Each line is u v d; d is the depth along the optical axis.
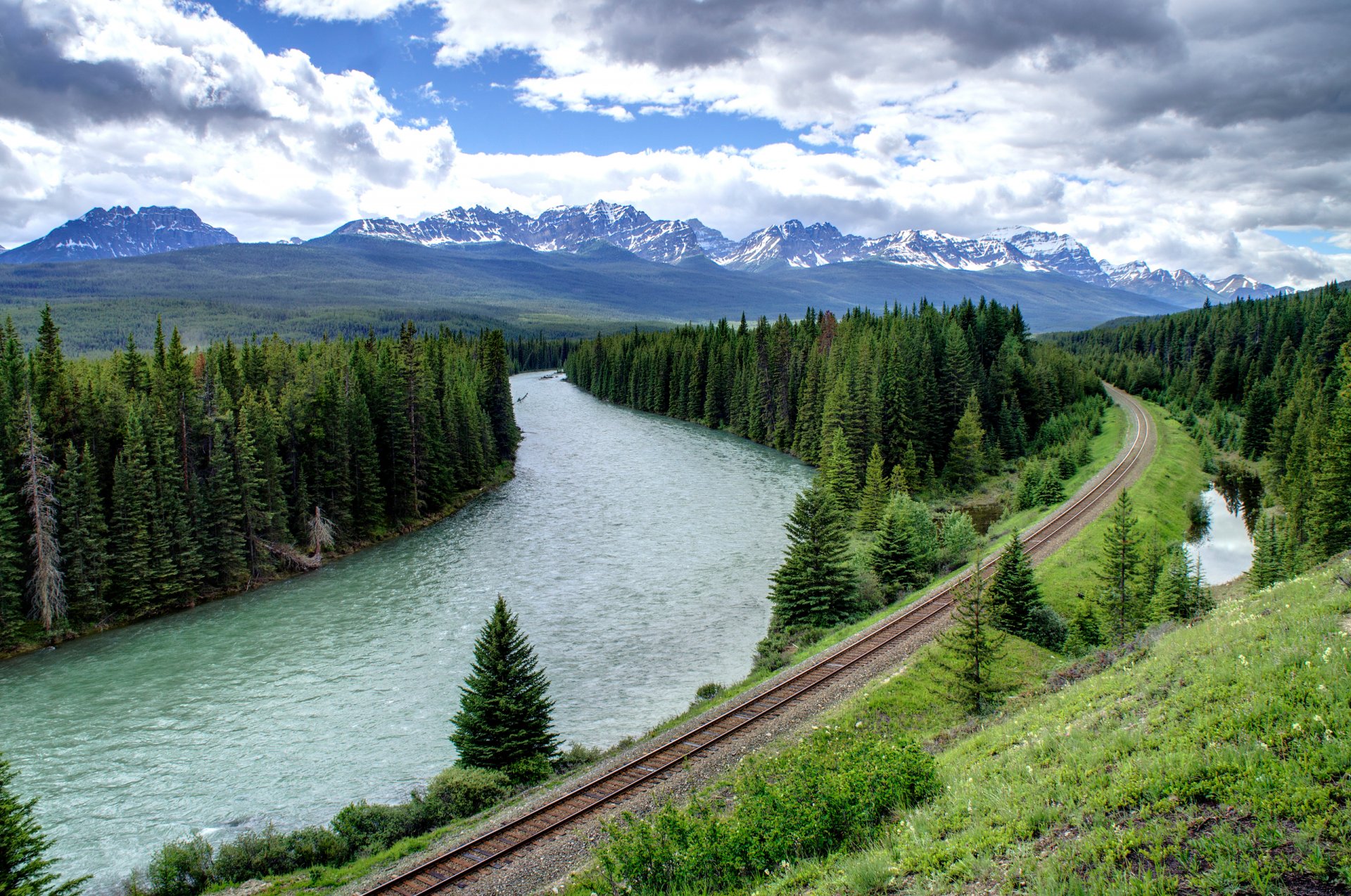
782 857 17.06
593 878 19.22
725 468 108.50
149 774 34.84
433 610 56.38
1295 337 153.75
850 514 76.44
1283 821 11.28
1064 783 14.74
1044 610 40.06
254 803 32.38
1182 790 12.77
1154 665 19.97
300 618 55.38
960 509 86.81
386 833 26.03
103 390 62.31
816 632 44.69
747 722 30.06
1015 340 129.25
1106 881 11.30
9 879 21.11
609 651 47.50
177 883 23.91
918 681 31.98
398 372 84.06
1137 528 61.28
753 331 166.38
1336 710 13.09
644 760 27.69
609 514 83.50
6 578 50.84
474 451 97.75
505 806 26.62
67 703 42.41
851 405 101.06
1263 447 110.75
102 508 55.91
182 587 58.47
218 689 43.88
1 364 57.22
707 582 60.84
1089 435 112.12
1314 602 19.92
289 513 71.69
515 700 32.19
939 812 16.19
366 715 40.41
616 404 196.50
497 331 125.31
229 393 75.50
